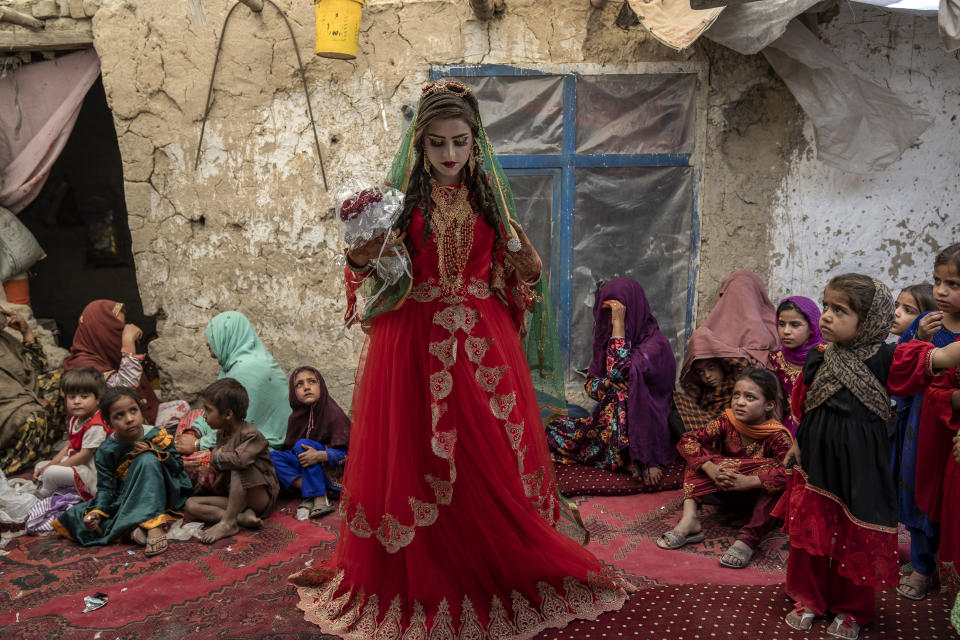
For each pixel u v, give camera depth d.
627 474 4.44
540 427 2.93
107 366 5.09
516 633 2.68
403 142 2.77
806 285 4.96
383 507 2.69
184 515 3.94
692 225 4.98
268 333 5.21
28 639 2.86
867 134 4.63
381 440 2.73
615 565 3.36
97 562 3.54
